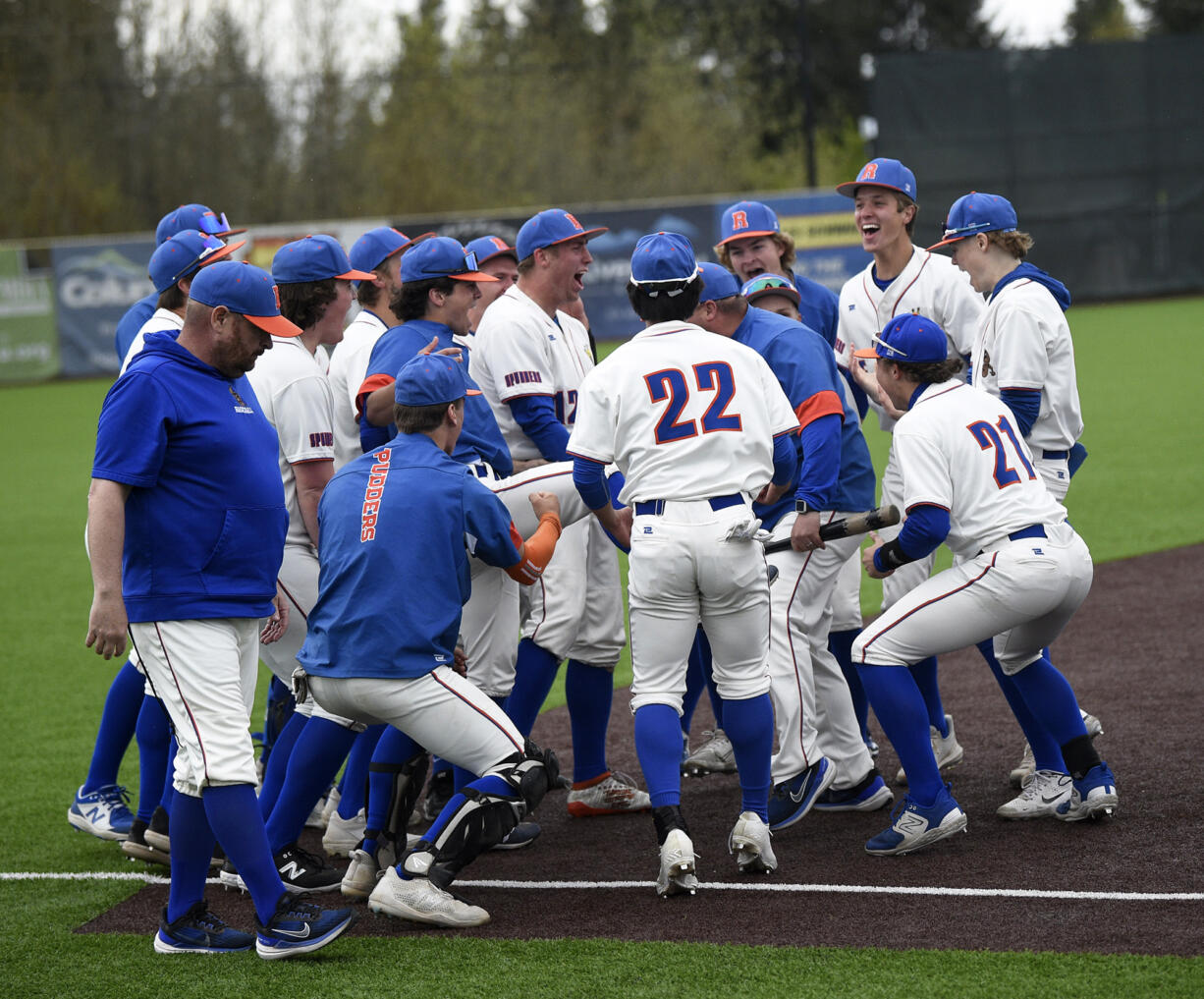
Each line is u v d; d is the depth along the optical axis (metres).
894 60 106.56
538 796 15.12
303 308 18.02
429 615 14.69
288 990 13.41
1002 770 19.44
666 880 15.15
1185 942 13.06
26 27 127.44
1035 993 12.20
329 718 15.52
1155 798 17.44
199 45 130.12
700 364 15.65
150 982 13.81
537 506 16.62
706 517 15.29
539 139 144.12
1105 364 75.88
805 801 17.73
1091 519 38.03
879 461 52.84
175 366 14.08
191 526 13.97
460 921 14.79
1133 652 24.98
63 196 124.88
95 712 25.23
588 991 12.91
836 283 100.12
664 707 15.77
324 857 17.78
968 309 21.53
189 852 14.45
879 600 31.56
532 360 19.27
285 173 132.62
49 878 17.27
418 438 15.46
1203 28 179.00
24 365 100.06
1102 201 108.94
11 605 34.62
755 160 176.12
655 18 173.88
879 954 13.31
